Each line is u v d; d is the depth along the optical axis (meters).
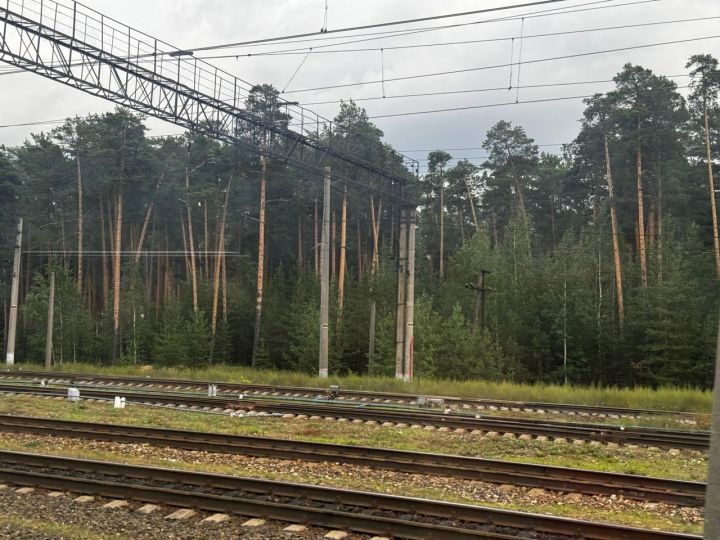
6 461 11.73
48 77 18.88
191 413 18.69
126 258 66.06
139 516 8.95
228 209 60.78
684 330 39.72
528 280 47.28
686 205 50.50
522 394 25.80
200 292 56.94
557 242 65.00
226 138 23.86
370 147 44.06
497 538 7.84
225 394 23.84
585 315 44.03
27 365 37.59
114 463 11.07
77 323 56.97
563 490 10.62
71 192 63.41
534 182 66.19
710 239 50.91
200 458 12.71
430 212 68.31
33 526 8.54
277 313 53.03
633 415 21.02
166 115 21.59
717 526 4.80
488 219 68.25
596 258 48.12
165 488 10.16
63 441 14.13
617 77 45.44
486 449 14.48
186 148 67.88
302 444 13.23
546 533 8.38
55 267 56.66
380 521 8.34
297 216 61.44
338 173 31.47
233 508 9.07
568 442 15.40
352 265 66.38
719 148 47.91
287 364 51.56
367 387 27.62
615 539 8.02
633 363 41.56
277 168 49.19
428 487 10.76
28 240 62.62
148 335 56.19
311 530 8.47
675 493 10.12
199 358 50.34
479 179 67.44
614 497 10.30
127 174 52.47
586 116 49.12
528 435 16.17
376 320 47.06
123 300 57.62
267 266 62.47
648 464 13.35
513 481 11.02
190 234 54.50
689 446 14.99
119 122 51.16
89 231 65.25
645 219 48.66
